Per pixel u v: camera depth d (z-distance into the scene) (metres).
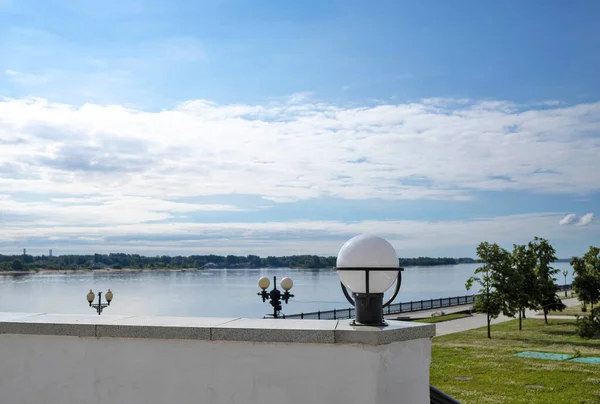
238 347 4.79
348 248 4.84
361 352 4.53
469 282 26.92
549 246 30.55
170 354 4.94
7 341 5.32
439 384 15.16
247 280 151.38
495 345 23.47
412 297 83.62
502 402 12.91
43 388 5.21
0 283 107.94
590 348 22.19
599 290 25.23
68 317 5.55
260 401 4.72
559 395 13.55
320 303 71.62
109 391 5.06
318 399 4.60
